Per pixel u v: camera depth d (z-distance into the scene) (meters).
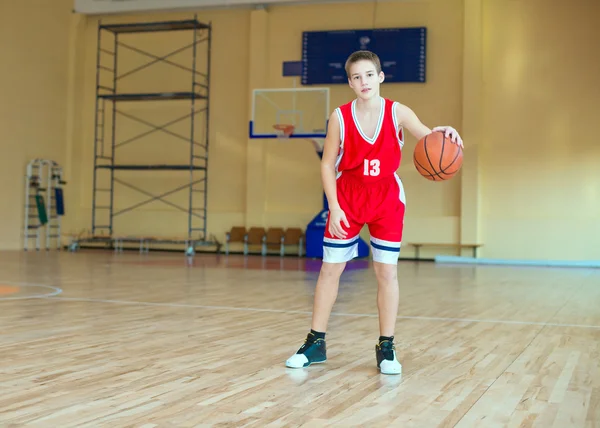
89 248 14.15
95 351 3.10
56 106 13.78
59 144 13.88
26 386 2.39
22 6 12.89
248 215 13.30
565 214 11.85
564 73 11.87
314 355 2.85
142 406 2.14
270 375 2.64
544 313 4.85
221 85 13.59
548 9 11.95
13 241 12.84
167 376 2.59
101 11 13.93
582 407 2.20
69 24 14.06
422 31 12.40
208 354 3.07
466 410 2.15
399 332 3.87
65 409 2.09
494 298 5.92
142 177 14.02
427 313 4.79
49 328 3.78
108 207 14.18
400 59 12.49
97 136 14.27
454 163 2.65
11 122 12.71
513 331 3.94
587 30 11.77
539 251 11.95
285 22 13.22
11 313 4.39
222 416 2.04
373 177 2.72
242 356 3.04
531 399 2.31
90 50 14.30
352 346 3.36
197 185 13.76
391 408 2.17
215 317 4.38
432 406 2.20
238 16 13.52
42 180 13.35
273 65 13.27
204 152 13.71
